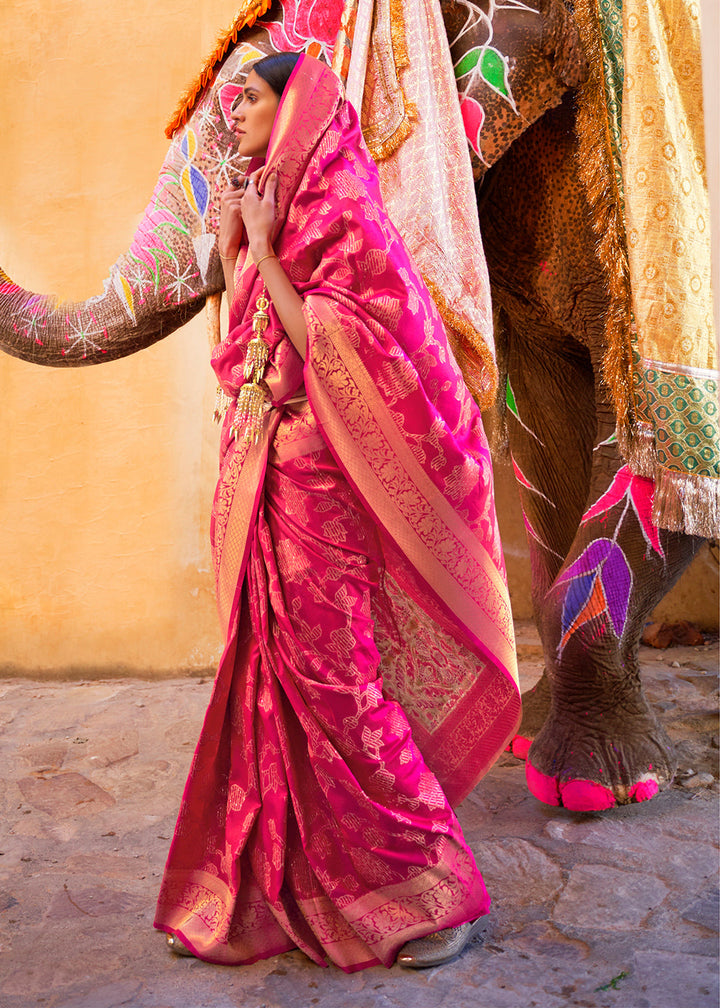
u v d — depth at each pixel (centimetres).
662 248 268
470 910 211
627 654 288
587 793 273
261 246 210
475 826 279
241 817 214
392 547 216
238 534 212
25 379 469
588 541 283
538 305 309
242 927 214
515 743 338
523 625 537
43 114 466
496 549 223
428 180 255
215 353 220
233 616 211
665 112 269
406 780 209
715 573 502
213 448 457
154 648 461
